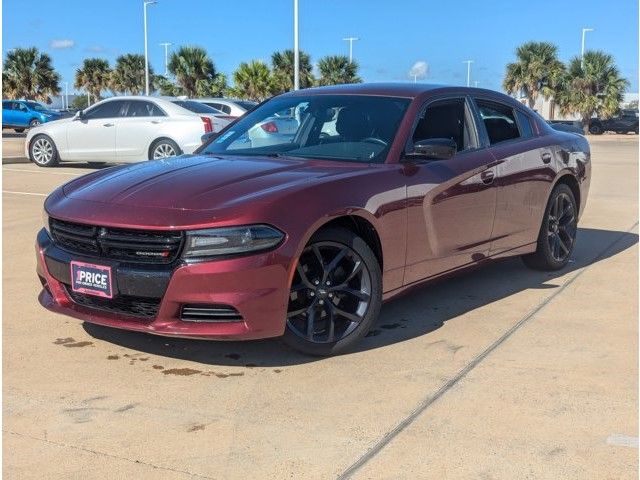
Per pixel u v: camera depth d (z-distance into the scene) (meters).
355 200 3.89
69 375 3.67
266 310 3.54
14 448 2.92
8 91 51.03
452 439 3.01
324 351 3.90
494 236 5.08
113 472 2.74
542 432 3.08
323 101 4.96
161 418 3.20
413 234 4.28
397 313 4.79
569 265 6.23
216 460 2.84
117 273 3.58
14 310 4.72
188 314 3.55
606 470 2.77
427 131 4.68
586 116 45.09
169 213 3.55
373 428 3.11
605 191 11.98
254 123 5.07
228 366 3.81
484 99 5.30
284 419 3.19
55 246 3.92
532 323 4.58
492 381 3.62
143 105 13.49
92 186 4.10
